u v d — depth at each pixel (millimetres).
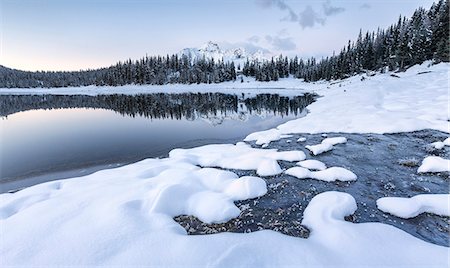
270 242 4973
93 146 16797
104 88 111375
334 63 86562
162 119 27844
